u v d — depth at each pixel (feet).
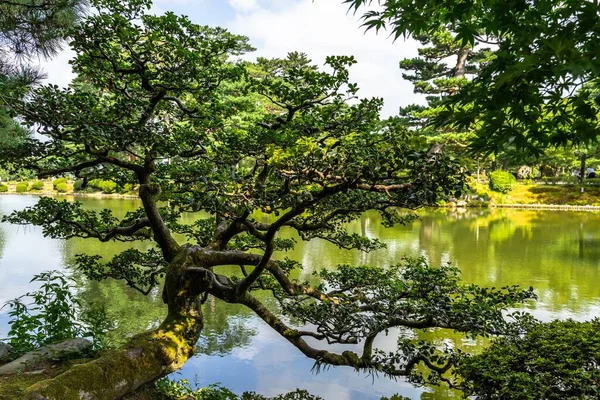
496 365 13.04
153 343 11.26
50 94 11.30
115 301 26.18
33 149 12.92
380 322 12.65
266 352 19.75
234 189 11.27
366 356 13.43
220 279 14.79
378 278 15.67
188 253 13.37
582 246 45.47
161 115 15.39
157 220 13.96
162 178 15.72
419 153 8.79
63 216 15.81
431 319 12.73
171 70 12.78
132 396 11.05
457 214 75.77
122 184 16.40
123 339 20.34
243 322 23.62
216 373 17.54
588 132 5.72
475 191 88.99
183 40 12.86
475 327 12.35
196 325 12.66
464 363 13.53
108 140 11.76
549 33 4.51
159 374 11.15
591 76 4.25
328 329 13.41
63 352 12.15
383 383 16.92
